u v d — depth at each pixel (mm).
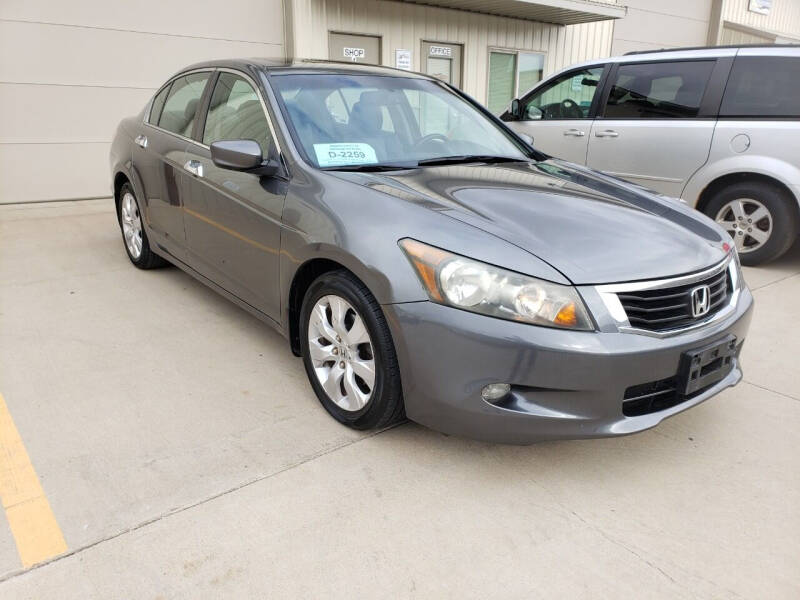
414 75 3738
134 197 4508
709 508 2201
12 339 3455
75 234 5820
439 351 2158
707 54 5281
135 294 4211
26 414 2688
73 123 7125
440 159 3166
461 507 2174
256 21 8078
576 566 1920
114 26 7105
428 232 2242
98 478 2270
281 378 3070
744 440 2635
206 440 2525
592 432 2137
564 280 2080
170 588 1799
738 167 5023
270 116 3012
